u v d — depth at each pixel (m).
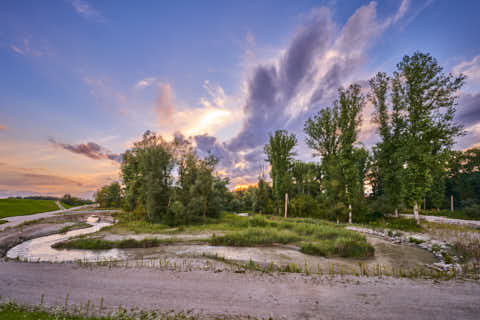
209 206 40.50
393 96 29.53
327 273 11.63
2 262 13.41
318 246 17.23
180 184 40.00
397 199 33.84
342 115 34.94
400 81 28.94
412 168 27.17
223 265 12.71
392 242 21.00
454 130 24.64
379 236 24.00
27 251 17.67
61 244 19.22
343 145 34.47
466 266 11.86
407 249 18.16
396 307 6.95
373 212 35.16
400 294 8.09
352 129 33.97
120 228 29.11
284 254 16.53
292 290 8.64
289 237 20.95
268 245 19.66
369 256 15.82
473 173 57.22
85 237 22.80
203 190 38.66
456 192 57.56
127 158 51.72
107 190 85.88
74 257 15.59
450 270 11.70
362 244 16.48
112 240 20.62
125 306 7.01
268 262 14.07
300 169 57.31
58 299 7.52
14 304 6.91
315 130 37.69
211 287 8.93
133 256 15.62
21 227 27.66
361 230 27.34
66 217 44.00
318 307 7.04
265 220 30.56
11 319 5.56
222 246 19.25
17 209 53.19
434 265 13.44
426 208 57.03
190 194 37.38
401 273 11.23
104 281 9.62
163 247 18.86
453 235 20.81
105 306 6.97
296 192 52.62
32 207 64.06
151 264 12.88
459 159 55.56
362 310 6.77
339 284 9.40
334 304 7.27
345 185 34.03
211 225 31.11
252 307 7.05
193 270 11.50
